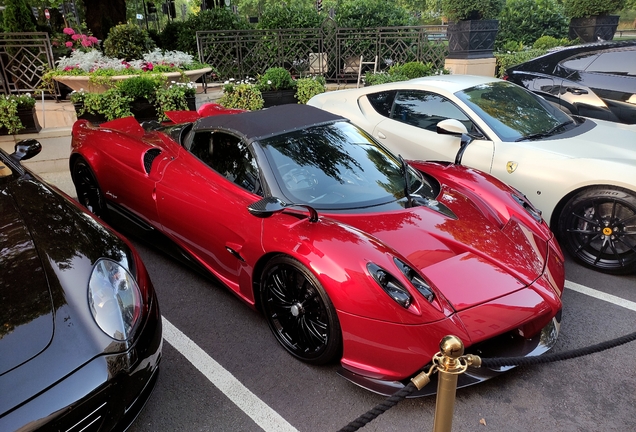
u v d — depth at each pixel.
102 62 7.68
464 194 3.10
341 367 2.34
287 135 3.13
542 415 2.23
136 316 1.97
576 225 3.66
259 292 2.81
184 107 6.82
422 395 2.14
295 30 10.17
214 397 2.38
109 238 2.26
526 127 4.14
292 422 2.22
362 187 2.92
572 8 10.74
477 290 2.26
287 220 2.57
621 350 2.68
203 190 3.08
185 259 3.39
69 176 5.96
